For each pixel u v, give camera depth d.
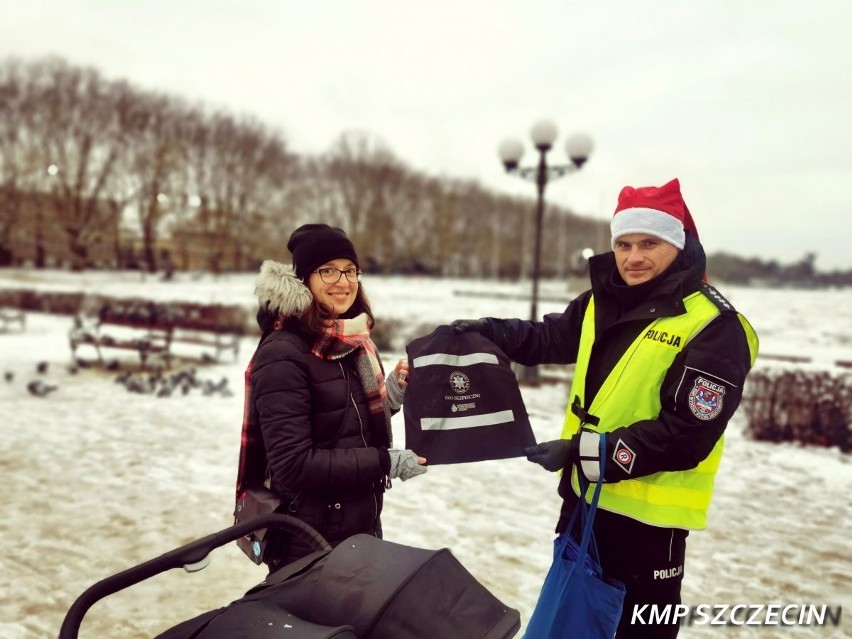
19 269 44.47
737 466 6.20
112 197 49.56
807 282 98.25
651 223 2.03
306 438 1.95
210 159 55.62
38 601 3.44
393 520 4.68
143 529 4.40
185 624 1.41
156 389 9.25
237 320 15.92
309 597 1.52
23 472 5.50
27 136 45.69
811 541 4.46
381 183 66.38
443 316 14.89
